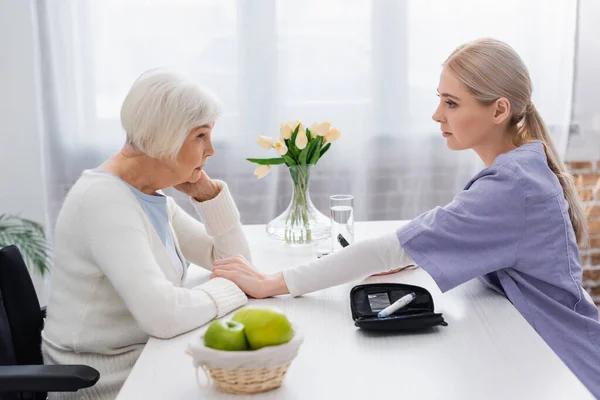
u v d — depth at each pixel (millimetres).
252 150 3094
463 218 1496
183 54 3045
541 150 1599
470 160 3129
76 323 1489
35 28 2975
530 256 1514
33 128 3049
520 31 3023
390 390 1126
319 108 3096
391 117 3094
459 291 1591
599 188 3211
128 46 3027
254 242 2037
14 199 3096
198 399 1118
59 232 1507
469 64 1585
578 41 3072
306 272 1556
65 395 1517
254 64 3027
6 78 3004
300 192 1939
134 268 1391
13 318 1579
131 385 1171
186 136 1468
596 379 1476
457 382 1149
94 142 3080
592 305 1612
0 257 1589
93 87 3041
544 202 1516
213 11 3014
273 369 1113
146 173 1534
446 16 3016
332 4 3016
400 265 1532
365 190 3146
